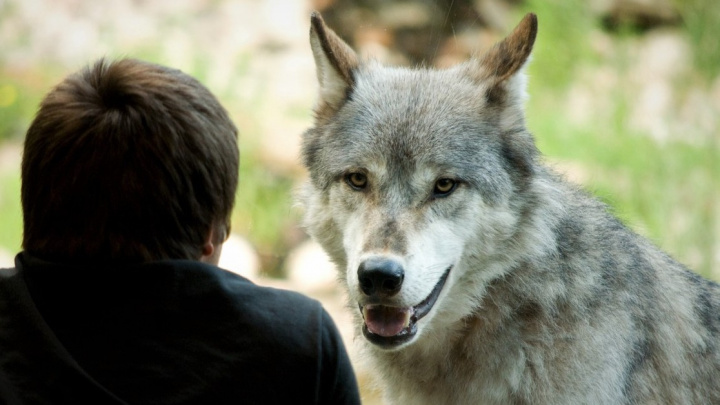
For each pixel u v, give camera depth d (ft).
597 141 83.61
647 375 34.40
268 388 17.65
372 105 34.45
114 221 18.10
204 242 19.30
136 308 17.61
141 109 18.29
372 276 29.76
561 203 34.01
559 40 100.78
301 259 77.87
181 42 106.73
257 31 109.50
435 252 31.48
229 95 94.43
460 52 108.99
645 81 99.50
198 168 18.65
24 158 18.69
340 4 113.09
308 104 97.76
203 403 17.31
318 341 18.16
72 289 17.71
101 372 17.31
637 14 108.88
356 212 33.06
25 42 105.40
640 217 73.67
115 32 107.55
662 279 36.55
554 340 32.35
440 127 33.09
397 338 30.42
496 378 33.01
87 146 18.04
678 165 79.51
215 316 17.81
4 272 18.97
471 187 32.71
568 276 32.78
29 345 17.33
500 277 33.09
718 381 37.06
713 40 97.45
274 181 87.45
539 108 94.89
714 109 91.91
